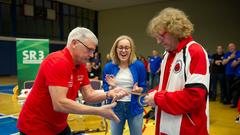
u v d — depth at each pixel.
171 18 1.40
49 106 1.58
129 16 15.61
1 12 13.12
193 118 1.41
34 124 1.61
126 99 2.46
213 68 7.48
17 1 13.75
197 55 1.36
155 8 14.55
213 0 12.59
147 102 1.49
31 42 4.59
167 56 1.58
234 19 12.02
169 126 1.47
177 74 1.43
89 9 16.70
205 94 1.35
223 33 12.38
